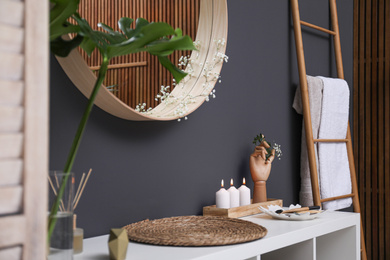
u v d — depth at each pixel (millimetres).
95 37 1142
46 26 766
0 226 706
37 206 750
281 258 1887
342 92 2719
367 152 3217
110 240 1257
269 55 2480
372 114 3209
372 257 3176
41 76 758
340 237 2111
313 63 2840
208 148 2094
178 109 1824
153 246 1417
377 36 3213
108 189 1673
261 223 1844
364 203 3227
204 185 2068
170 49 1225
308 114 2480
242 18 2297
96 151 1637
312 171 2467
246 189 2062
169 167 1910
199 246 1414
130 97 1771
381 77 3174
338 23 3150
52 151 1503
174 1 1955
